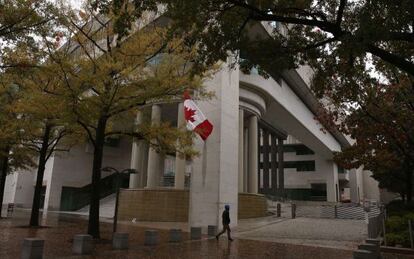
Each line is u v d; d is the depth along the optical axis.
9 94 19.02
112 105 14.39
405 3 7.99
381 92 19.19
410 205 24.38
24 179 51.59
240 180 30.84
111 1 10.26
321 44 11.27
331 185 68.44
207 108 24.80
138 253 11.84
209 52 11.52
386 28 8.53
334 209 35.50
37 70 14.43
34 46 13.38
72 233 17.12
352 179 75.81
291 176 72.56
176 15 10.23
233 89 26.11
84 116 14.03
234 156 25.11
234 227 22.86
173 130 16.20
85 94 15.05
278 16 10.59
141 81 14.16
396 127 19.72
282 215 32.94
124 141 51.38
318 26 10.42
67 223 23.83
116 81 13.68
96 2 10.33
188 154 17.50
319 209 36.56
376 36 8.59
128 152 50.75
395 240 14.58
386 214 23.78
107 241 14.30
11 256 10.33
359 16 9.13
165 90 14.88
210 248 13.70
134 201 28.53
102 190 47.59
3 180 25.77
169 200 27.58
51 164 46.38
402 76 18.20
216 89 24.66
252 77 31.69
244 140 35.31
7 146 22.23
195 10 9.87
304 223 25.33
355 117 20.80
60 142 23.44
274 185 56.94
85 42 15.02
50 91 14.98
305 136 53.50
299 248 14.27
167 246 13.91
